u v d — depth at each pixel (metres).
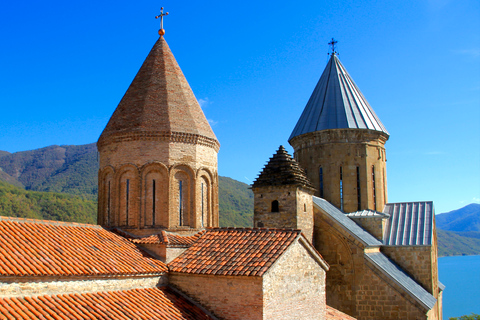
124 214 23.61
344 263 29.70
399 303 27.64
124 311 16.78
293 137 39.97
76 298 16.47
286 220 27.14
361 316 28.42
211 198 25.52
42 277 15.77
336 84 40.44
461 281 175.50
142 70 26.11
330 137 37.66
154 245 21.28
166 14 27.52
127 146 23.88
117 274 18.06
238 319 18.55
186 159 24.17
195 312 18.92
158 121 23.92
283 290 19.64
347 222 32.12
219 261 20.03
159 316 17.38
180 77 26.30
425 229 33.50
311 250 22.05
